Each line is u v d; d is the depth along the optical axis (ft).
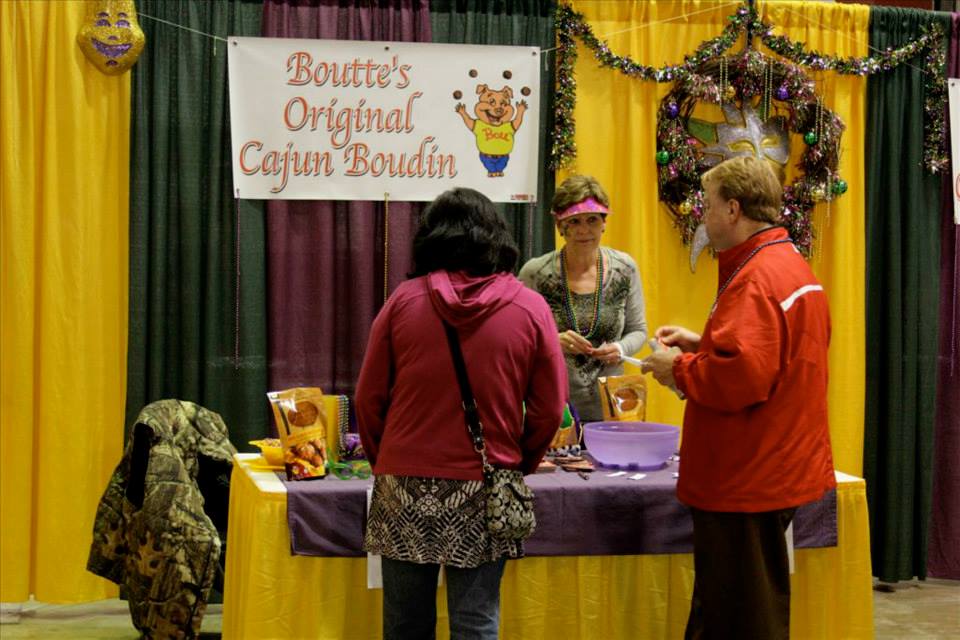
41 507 11.80
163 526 9.46
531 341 6.89
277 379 12.44
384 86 12.39
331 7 12.37
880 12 13.43
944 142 13.70
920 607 12.87
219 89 12.15
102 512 10.46
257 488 8.25
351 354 12.57
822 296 7.91
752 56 12.86
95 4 11.67
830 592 9.09
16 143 11.72
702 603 7.93
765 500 7.63
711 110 13.19
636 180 12.94
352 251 12.50
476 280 6.85
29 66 11.73
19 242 11.71
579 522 8.46
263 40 12.14
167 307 12.24
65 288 11.80
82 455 11.87
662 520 8.61
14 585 11.80
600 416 10.71
